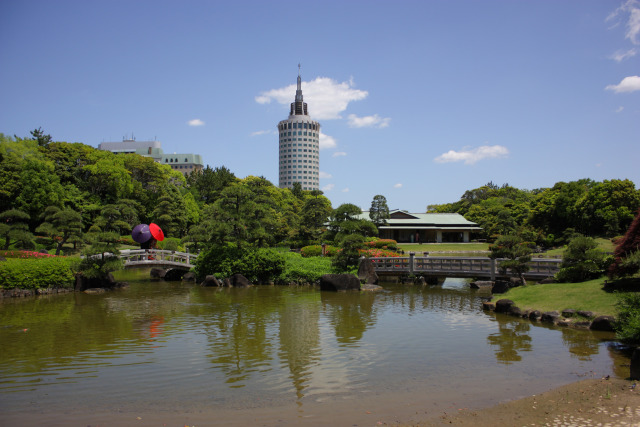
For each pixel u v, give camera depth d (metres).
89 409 9.48
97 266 28.83
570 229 58.62
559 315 18.19
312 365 12.68
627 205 55.25
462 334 16.56
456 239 78.44
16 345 14.99
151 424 8.70
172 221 55.66
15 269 26.27
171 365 12.68
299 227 53.06
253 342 15.39
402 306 23.23
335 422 8.76
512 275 27.62
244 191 35.06
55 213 34.84
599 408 9.20
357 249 34.22
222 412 9.29
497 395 10.25
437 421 8.77
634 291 17.89
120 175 54.41
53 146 55.03
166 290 30.11
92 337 16.17
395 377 11.58
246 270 32.97
